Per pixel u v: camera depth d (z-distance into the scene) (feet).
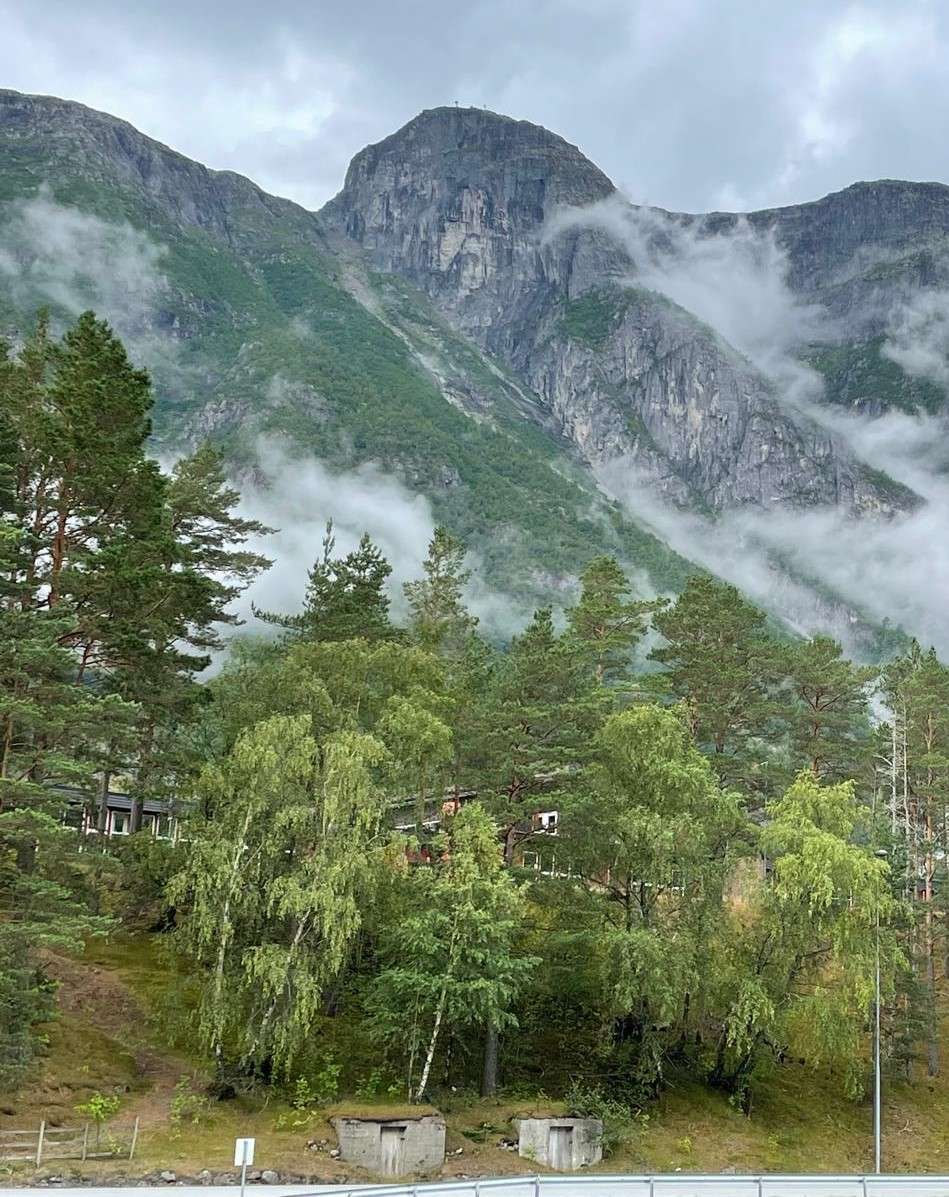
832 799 177.88
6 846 140.26
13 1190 107.96
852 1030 163.53
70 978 162.91
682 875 166.81
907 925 199.11
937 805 236.63
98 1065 142.41
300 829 145.18
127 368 160.76
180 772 163.32
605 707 186.09
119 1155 122.01
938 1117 188.55
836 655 250.57
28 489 156.15
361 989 161.58
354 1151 132.16
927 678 248.11
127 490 154.30
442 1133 138.41
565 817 171.94
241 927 146.00
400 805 175.01
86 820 186.19
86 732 135.74
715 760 227.61
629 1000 151.84
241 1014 141.18
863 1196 120.47
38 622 129.59
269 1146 130.41
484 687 208.74
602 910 166.71
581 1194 114.21
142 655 156.76
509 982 158.51
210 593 165.17
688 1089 174.19
